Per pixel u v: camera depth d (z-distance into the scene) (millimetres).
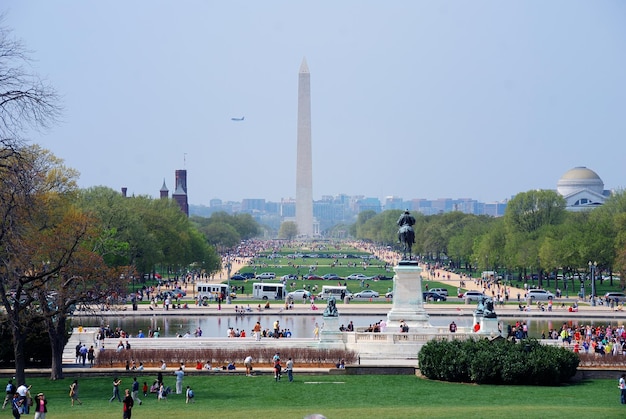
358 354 164625
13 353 156750
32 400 122500
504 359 136750
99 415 110688
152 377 147250
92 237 189750
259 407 118312
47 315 138250
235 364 159375
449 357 140250
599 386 135625
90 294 148250
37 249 144375
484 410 111750
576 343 171625
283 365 159375
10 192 124062
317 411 112375
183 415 110062
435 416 107062
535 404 118938
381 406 118000
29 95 116750
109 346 180000
